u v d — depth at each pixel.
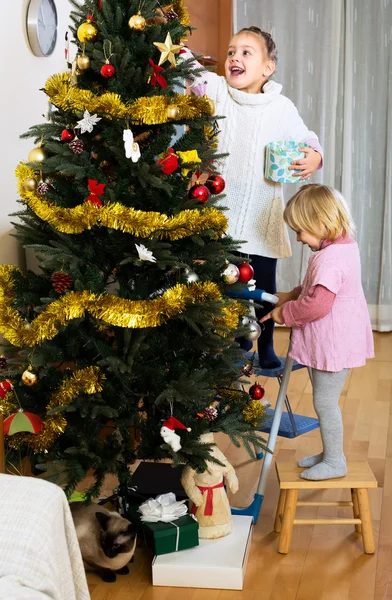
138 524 2.30
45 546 1.37
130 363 2.11
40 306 2.14
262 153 2.80
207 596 2.11
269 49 2.78
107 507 2.54
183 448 2.14
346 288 2.33
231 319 2.25
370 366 4.18
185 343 2.26
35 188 2.12
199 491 2.25
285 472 2.37
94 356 2.27
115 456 2.19
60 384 2.21
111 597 2.11
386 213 4.69
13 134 2.75
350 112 4.63
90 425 2.23
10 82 2.71
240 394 2.45
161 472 2.54
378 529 2.45
